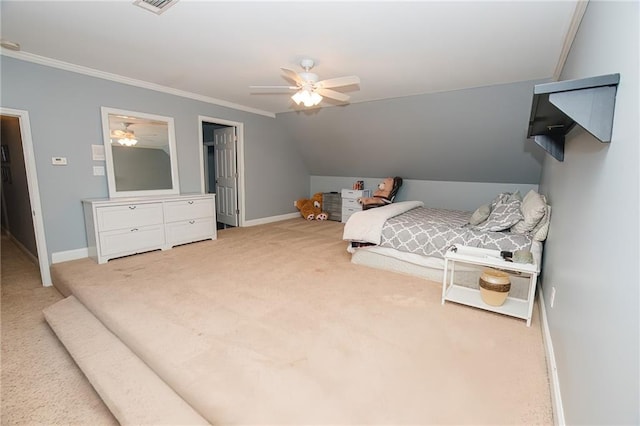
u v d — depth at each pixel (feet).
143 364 6.17
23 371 6.47
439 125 14.97
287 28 7.95
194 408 5.19
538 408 5.01
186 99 15.08
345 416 4.78
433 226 10.74
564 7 6.63
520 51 9.09
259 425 4.63
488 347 6.64
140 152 13.57
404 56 9.69
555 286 6.75
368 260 11.96
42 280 10.98
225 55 9.93
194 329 7.16
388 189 18.83
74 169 11.66
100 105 12.12
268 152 20.30
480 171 16.58
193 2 6.79
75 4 6.96
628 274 2.85
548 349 6.26
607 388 3.10
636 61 3.00
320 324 7.49
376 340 6.84
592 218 4.34
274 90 14.33
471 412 4.90
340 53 9.54
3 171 15.80
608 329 3.25
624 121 3.25
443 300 8.72
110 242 11.85
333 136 19.26
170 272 10.96
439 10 6.95
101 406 5.63
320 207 22.71
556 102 3.86
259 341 6.72
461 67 10.57
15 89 10.07
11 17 7.57
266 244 15.17
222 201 20.34
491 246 9.39
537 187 15.93
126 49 9.57
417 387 5.41
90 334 7.27
